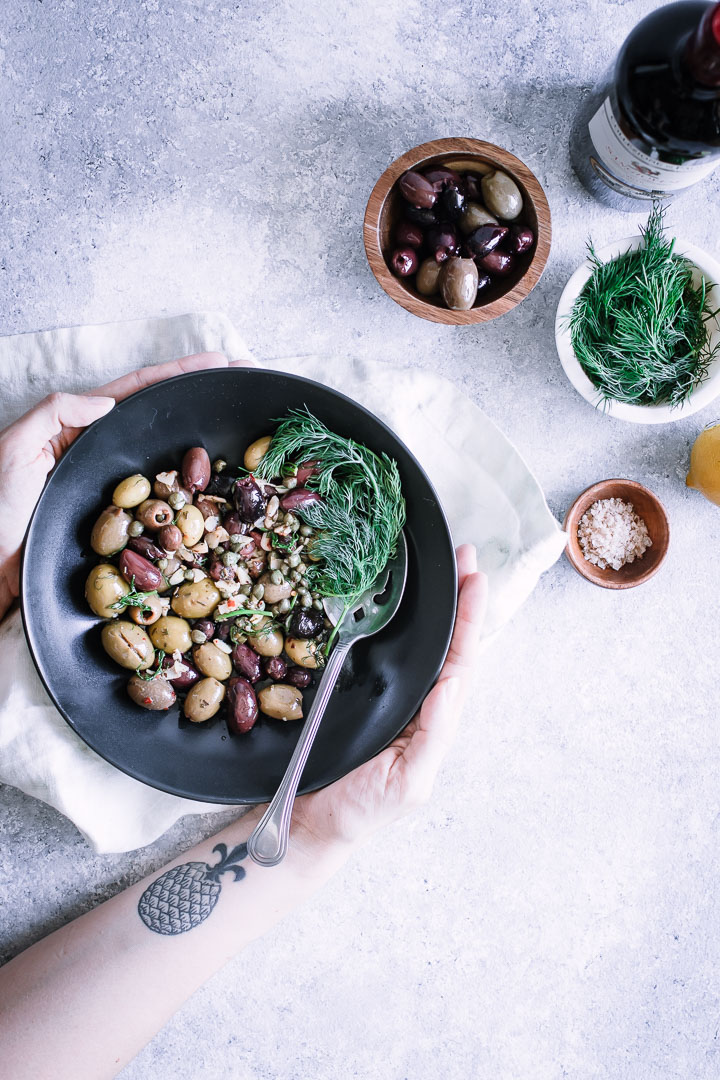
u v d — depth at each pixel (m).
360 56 0.71
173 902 0.66
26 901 0.72
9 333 0.71
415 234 0.67
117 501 0.64
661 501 0.73
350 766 0.64
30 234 0.71
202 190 0.71
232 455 0.68
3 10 0.70
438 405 0.70
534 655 0.73
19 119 0.71
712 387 0.67
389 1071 0.74
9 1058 0.61
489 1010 0.74
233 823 0.69
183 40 0.70
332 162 0.71
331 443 0.65
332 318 0.72
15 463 0.63
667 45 0.58
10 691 0.67
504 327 0.71
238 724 0.65
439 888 0.74
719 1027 0.74
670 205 0.71
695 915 0.74
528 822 0.74
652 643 0.73
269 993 0.73
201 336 0.69
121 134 0.71
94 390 0.67
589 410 0.72
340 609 0.67
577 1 0.70
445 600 0.63
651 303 0.67
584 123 0.67
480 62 0.71
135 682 0.65
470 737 0.74
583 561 0.71
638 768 0.74
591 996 0.74
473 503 0.70
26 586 0.61
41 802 0.72
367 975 0.74
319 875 0.66
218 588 0.65
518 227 0.66
